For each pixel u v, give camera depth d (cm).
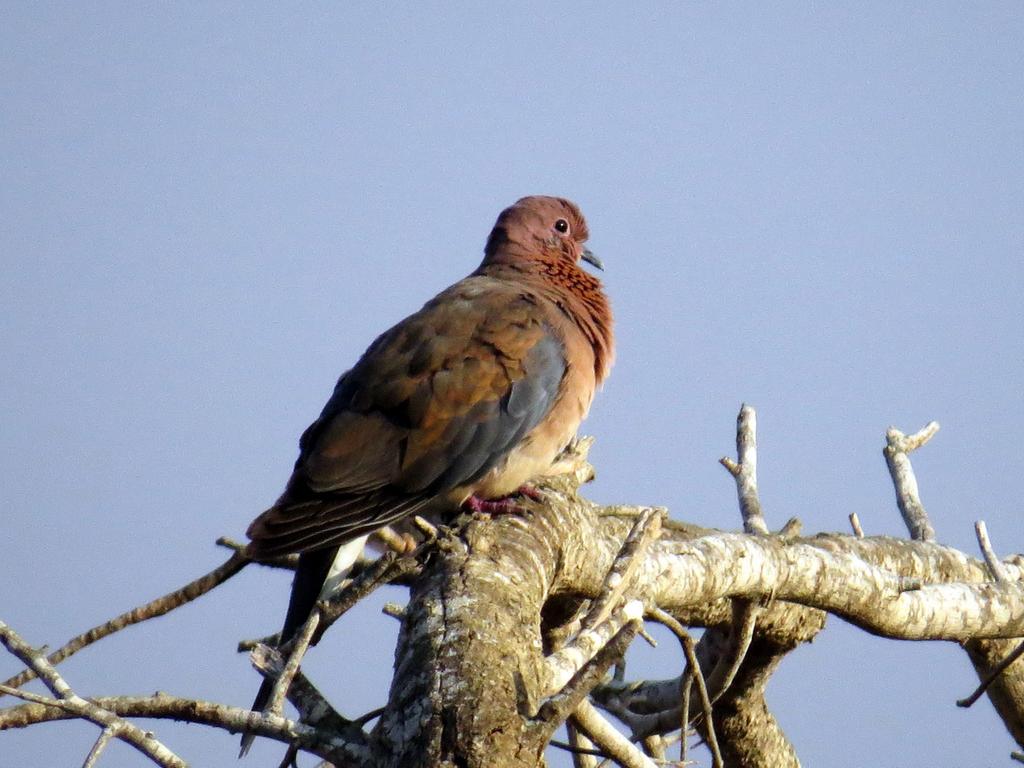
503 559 841
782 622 1152
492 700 664
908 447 1305
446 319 1188
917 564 1181
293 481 1096
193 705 696
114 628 866
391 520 1096
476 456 1127
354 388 1155
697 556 1021
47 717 684
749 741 1222
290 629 1038
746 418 1211
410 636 738
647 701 1207
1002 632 1156
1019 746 1309
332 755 686
